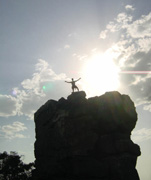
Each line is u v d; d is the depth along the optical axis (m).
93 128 41.25
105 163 39.12
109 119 41.59
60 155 41.91
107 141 40.94
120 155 39.91
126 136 43.06
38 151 48.19
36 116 51.81
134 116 43.19
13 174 64.00
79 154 39.53
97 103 43.28
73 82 47.91
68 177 40.38
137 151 42.00
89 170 38.66
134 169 40.22
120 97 43.50
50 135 45.78
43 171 44.31
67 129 41.69
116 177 37.50
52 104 47.97
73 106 43.69
